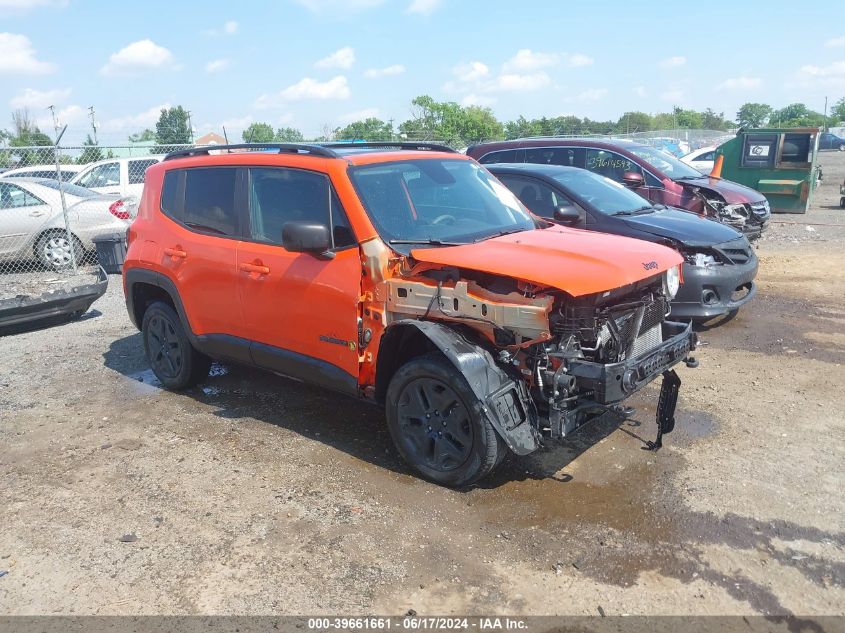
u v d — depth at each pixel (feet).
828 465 14.43
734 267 22.94
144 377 21.36
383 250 14.07
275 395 19.38
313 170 15.34
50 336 26.50
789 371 20.07
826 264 35.53
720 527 12.34
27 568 11.76
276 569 11.53
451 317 13.25
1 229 36.86
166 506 13.61
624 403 17.93
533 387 13.16
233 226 16.97
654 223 23.84
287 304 15.58
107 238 37.70
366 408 18.24
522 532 12.36
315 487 14.12
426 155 16.98
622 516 12.76
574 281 12.16
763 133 57.06
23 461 15.79
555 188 25.85
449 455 13.64
